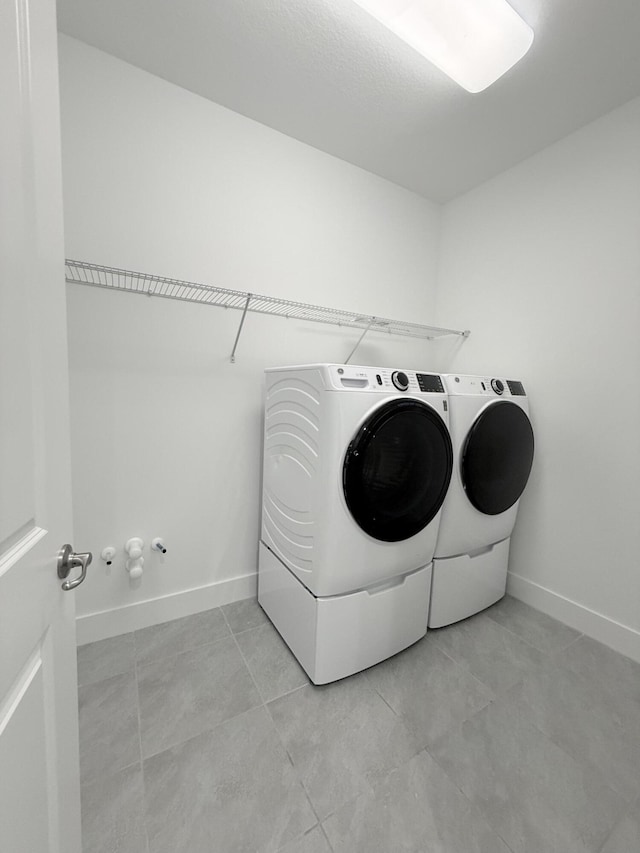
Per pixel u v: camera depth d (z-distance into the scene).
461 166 2.10
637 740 1.22
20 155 0.51
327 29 1.31
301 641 1.47
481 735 1.22
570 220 1.81
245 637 1.67
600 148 1.69
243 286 1.83
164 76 1.54
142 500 1.67
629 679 1.48
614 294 1.66
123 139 1.50
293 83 1.56
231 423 1.86
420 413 1.42
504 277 2.14
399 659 1.57
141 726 1.22
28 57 0.54
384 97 1.63
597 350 1.73
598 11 1.23
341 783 1.06
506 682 1.45
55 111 0.63
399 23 1.19
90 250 1.48
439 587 1.71
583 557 1.79
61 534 0.67
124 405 1.60
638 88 1.53
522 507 2.04
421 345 2.54
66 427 0.69
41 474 0.59
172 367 1.69
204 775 1.07
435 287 2.57
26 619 0.53
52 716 0.64
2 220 0.47
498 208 2.17
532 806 1.01
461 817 0.98
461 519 1.70
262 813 0.98
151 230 1.58
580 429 1.79
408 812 0.99
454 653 1.61
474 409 1.68
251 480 1.93
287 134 1.88
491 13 1.17
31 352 0.56
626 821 0.98
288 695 1.36
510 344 2.11
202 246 1.70
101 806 0.98
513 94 1.58
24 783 0.53
